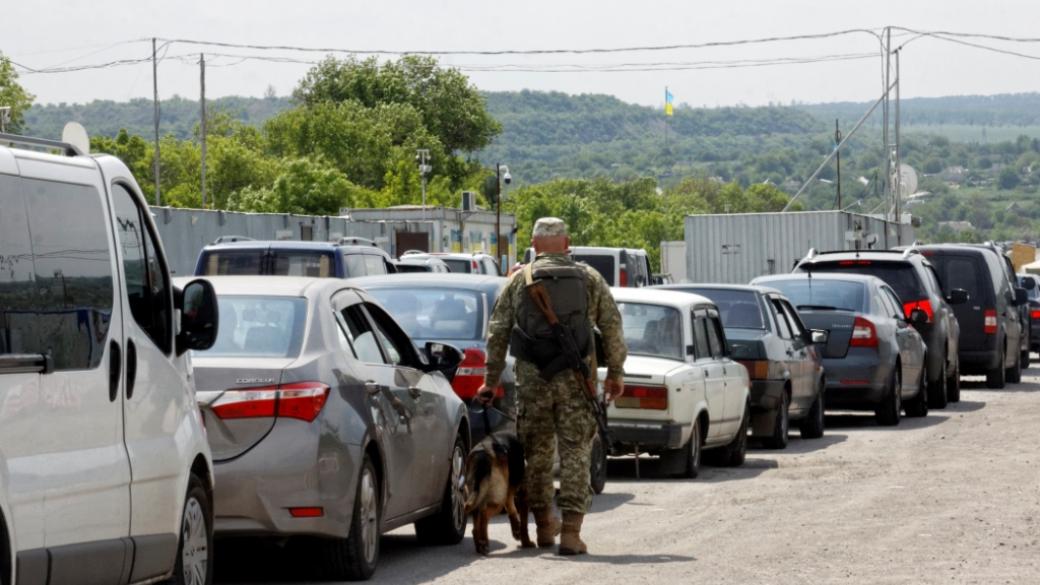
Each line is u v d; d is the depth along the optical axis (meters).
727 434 43.69
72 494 18.27
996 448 48.59
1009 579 25.28
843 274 59.88
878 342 57.12
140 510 20.09
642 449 40.50
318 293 26.64
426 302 36.84
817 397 53.72
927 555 27.84
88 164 19.84
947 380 69.94
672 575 26.11
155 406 20.78
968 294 77.00
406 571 26.98
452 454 30.47
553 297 29.00
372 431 25.92
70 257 18.80
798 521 32.72
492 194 191.38
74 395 18.42
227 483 24.30
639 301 42.00
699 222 141.50
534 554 29.02
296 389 24.73
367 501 25.91
